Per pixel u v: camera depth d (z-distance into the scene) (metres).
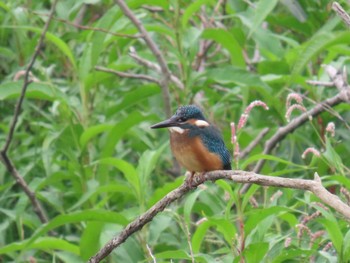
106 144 12.49
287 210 8.89
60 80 14.68
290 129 12.16
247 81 12.23
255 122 13.44
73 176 12.62
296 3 13.84
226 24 15.73
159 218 10.84
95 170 12.99
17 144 14.74
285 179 7.90
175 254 8.98
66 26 15.26
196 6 12.71
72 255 10.95
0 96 12.47
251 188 9.17
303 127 13.14
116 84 14.75
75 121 13.27
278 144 13.41
